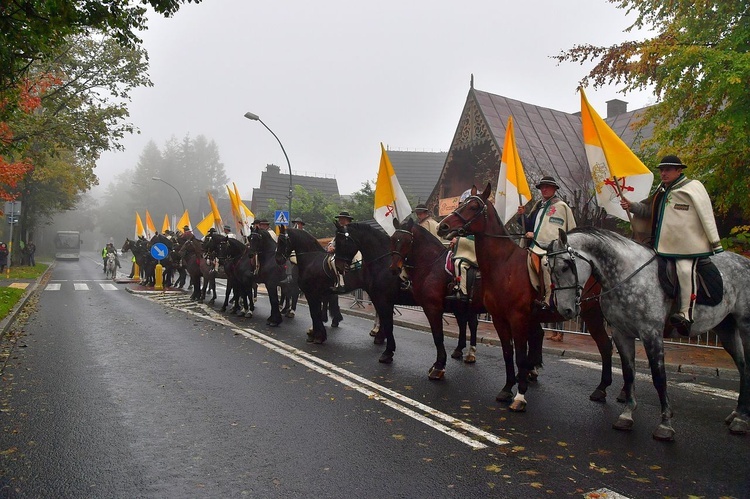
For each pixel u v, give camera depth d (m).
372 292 8.78
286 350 9.48
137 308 15.82
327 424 5.55
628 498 3.93
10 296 16.28
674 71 10.07
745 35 9.53
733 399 6.68
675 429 5.49
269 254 12.62
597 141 6.76
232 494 3.96
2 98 9.85
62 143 23.72
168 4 8.19
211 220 21.20
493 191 20.22
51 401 6.26
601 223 12.42
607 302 5.48
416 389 6.98
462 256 7.48
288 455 4.71
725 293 5.29
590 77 11.72
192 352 9.20
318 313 10.34
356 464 4.52
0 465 4.45
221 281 29.66
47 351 9.20
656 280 5.23
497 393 6.84
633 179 6.41
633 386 5.58
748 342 5.40
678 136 10.59
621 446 4.99
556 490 4.05
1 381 7.14
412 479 4.23
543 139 22.03
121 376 7.48
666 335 5.52
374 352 9.48
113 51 24.53
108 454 4.70
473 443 5.03
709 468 4.49
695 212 5.11
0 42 8.12
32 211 43.72
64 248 61.69
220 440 5.06
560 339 10.59
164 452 4.76
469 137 22.52
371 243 8.84
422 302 7.75
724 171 10.17
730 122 9.50
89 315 14.10
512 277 6.20
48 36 8.42
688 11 10.52
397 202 9.96
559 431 5.40
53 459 4.58
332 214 30.33
